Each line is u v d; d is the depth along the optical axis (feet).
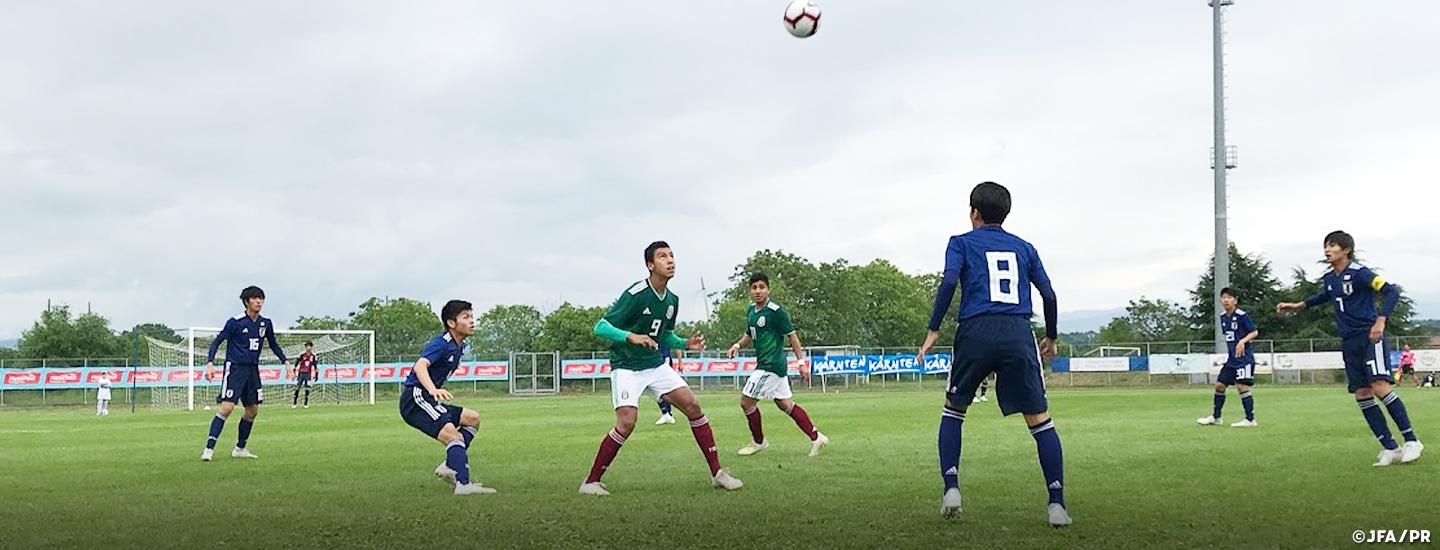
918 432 42.68
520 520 19.94
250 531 18.95
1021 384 19.31
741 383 139.13
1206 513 19.70
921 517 19.76
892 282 232.73
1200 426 45.19
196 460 34.99
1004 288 19.57
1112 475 26.09
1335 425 44.09
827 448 35.29
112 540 18.12
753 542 17.34
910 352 149.59
